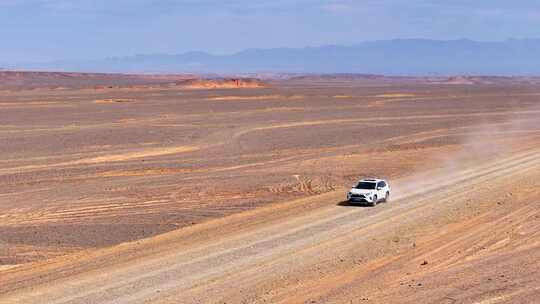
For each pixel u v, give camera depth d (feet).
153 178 189.67
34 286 92.63
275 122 361.92
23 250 114.62
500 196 156.25
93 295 87.76
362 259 103.24
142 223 135.44
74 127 329.72
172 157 234.99
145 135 297.53
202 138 289.74
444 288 83.41
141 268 100.17
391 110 452.35
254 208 149.18
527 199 151.12
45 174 198.18
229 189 172.96
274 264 101.04
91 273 98.32
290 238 117.60
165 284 91.91
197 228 128.36
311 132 314.14
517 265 91.81
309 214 139.23
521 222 125.90
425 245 111.55
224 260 103.71
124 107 469.16
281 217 136.77
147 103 514.27
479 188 168.45
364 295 83.92
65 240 121.60
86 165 216.13
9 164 218.59
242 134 305.32
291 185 179.11
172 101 541.75
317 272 96.43
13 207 152.05
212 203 155.94
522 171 195.00
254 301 83.92
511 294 79.71
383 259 103.09
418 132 313.94
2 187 177.78
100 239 122.31
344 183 182.91
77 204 155.22
